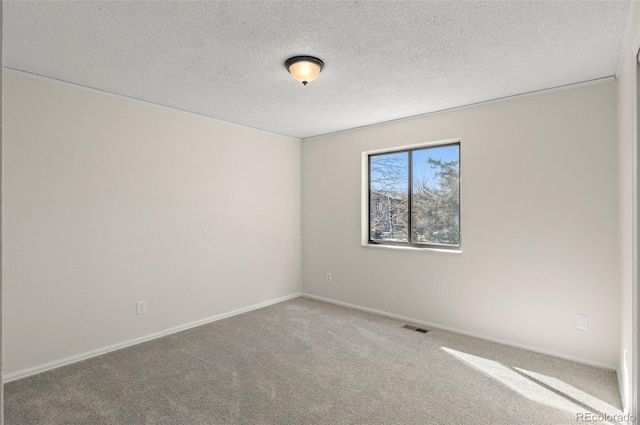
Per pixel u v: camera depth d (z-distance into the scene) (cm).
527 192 330
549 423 221
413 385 265
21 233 281
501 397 249
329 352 323
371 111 387
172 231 376
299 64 256
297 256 523
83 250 313
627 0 191
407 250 414
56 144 298
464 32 224
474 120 363
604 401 244
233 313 435
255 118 416
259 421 222
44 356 291
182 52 250
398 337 360
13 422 221
